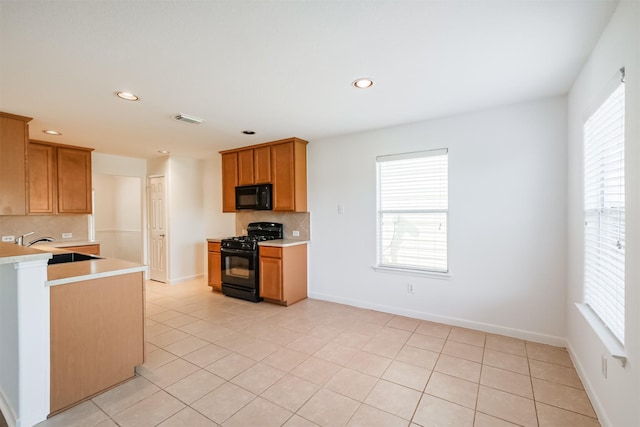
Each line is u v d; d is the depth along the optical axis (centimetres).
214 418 186
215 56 195
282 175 418
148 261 564
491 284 306
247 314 369
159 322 345
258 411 193
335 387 218
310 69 215
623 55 148
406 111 305
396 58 201
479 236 311
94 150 469
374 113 311
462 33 173
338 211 405
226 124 342
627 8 142
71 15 151
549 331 281
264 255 412
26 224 418
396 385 220
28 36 169
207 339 298
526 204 288
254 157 445
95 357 211
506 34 175
